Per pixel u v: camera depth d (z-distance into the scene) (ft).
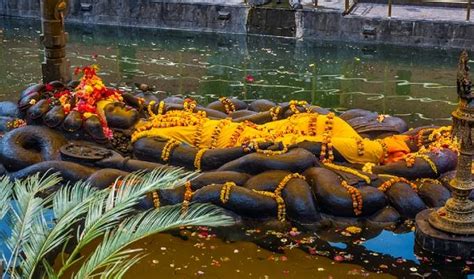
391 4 42.78
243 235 17.24
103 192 11.97
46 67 24.41
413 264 15.98
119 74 35.27
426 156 19.01
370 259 16.22
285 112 21.83
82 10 46.47
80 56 39.14
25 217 11.50
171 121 20.79
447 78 34.58
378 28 40.70
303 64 37.35
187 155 19.54
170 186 11.75
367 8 43.14
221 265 15.96
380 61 37.83
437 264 15.96
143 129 20.70
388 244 16.81
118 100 21.65
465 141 15.69
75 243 16.43
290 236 17.19
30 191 12.13
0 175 19.95
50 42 24.16
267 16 42.91
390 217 17.71
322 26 41.88
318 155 19.52
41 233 11.12
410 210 17.74
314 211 17.66
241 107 23.73
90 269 10.48
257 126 20.88
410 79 34.45
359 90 32.63
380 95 31.76
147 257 16.20
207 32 44.29
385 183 18.26
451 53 38.91
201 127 20.57
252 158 18.63
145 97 23.21
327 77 34.91
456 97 31.30
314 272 15.66
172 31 44.83
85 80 21.70
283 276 15.49
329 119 20.47
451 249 16.03
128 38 43.39
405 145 20.18
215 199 17.83
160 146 19.89
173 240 16.99
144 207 17.94
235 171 18.83
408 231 17.35
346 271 15.71
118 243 10.67
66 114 20.95
